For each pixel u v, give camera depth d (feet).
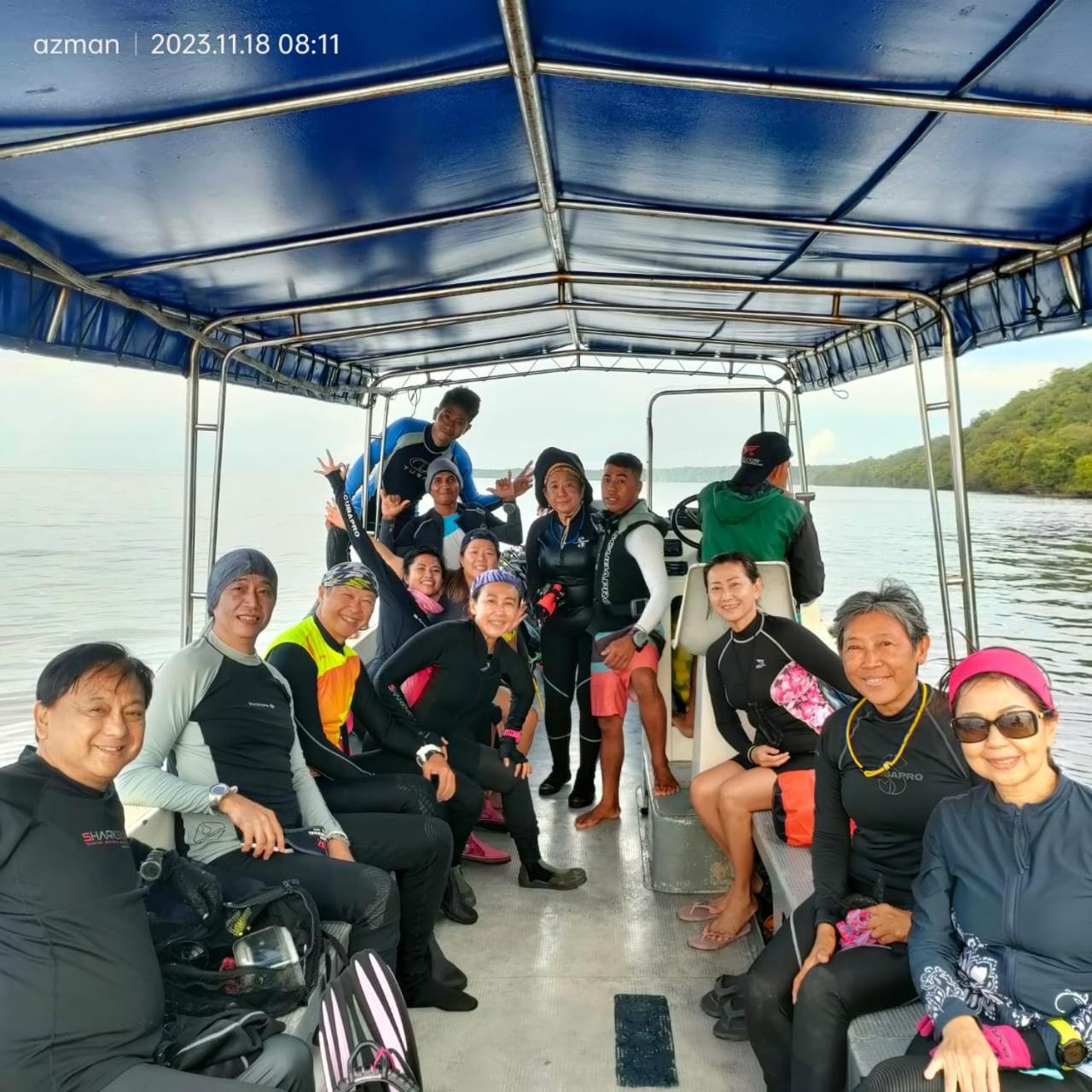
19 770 5.69
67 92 6.01
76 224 8.54
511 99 6.99
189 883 6.96
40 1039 5.27
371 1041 5.72
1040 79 6.20
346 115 6.82
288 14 5.28
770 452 13.01
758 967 7.36
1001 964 5.64
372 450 20.97
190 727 8.34
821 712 9.95
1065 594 50.90
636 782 15.71
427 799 9.86
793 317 12.99
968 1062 5.15
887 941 6.90
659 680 13.64
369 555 13.04
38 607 57.26
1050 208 8.84
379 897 8.02
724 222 9.66
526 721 14.19
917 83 6.37
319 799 9.11
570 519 14.06
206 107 6.38
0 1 4.88
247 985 6.66
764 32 5.75
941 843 6.07
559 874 11.79
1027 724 5.44
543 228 11.36
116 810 6.01
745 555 10.20
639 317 16.65
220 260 9.87
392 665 10.85
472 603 11.51
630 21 5.69
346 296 12.94
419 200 9.18
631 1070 8.09
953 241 9.71
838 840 7.68
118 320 10.86
